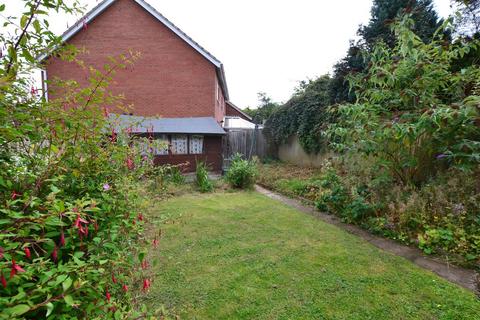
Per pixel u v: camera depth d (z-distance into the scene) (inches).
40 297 40.5
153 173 102.3
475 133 152.5
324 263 122.5
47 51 63.9
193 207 226.5
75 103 65.1
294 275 111.9
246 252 134.5
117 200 63.8
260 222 184.9
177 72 430.3
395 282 105.7
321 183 228.4
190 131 391.9
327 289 101.3
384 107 188.7
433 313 86.7
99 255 48.6
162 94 429.7
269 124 524.4
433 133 161.2
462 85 171.2
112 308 48.4
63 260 51.5
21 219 40.6
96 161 63.5
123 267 59.2
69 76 383.6
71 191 59.7
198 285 104.1
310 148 398.3
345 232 164.6
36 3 57.1
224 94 660.7
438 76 165.0
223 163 445.1
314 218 195.6
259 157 542.3
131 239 66.8
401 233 150.4
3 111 44.1
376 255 130.5
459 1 197.9
